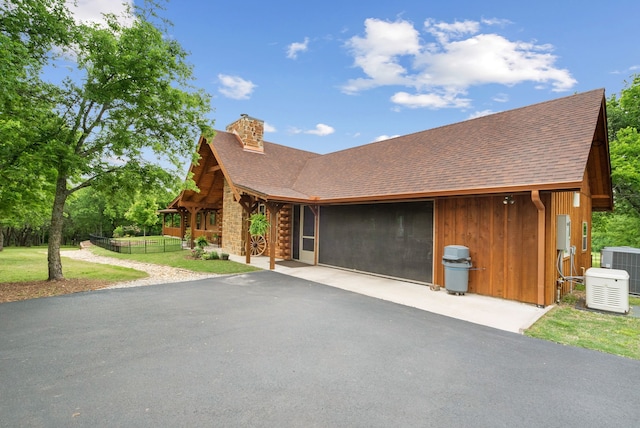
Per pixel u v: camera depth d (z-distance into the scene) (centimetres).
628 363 392
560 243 702
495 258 720
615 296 609
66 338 437
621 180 1383
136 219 3114
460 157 895
